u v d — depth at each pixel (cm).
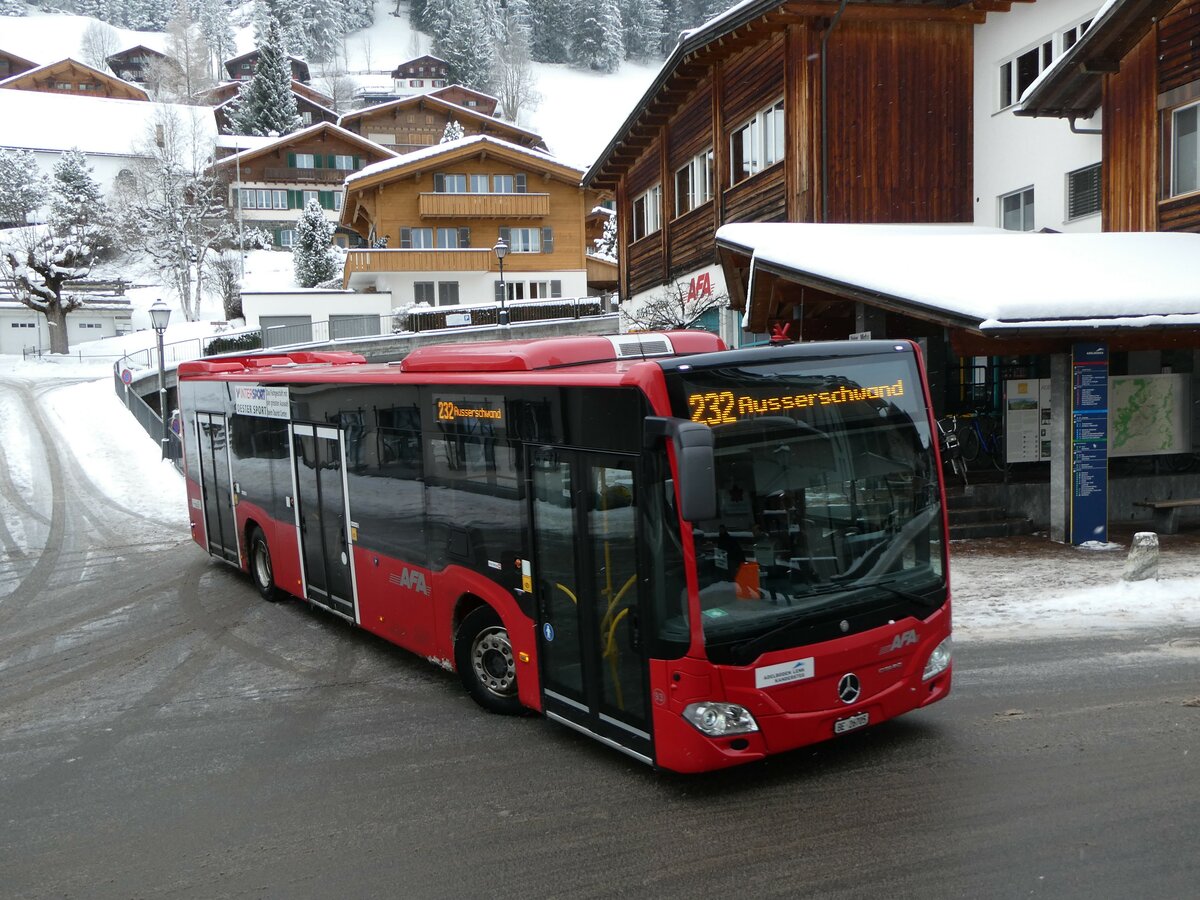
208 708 860
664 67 2398
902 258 1440
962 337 1271
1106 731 673
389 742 741
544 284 5244
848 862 519
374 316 4181
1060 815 556
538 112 14925
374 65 15812
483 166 5112
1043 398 1455
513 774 663
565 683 677
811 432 607
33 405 3806
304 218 6138
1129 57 1659
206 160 7531
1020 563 1206
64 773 726
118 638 1140
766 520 589
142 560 1639
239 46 16075
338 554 1026
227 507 1390
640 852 544
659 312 2527
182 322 6662
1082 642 881
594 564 634
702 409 578
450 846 564
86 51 14175
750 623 579
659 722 591
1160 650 847
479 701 796
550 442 665
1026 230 2011
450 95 11625
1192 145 1573
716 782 630
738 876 512
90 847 595
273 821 614
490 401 732
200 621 1195
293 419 1111
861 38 2039
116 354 5647
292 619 1170
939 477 654
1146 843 520
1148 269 1360
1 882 556
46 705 906
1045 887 483
